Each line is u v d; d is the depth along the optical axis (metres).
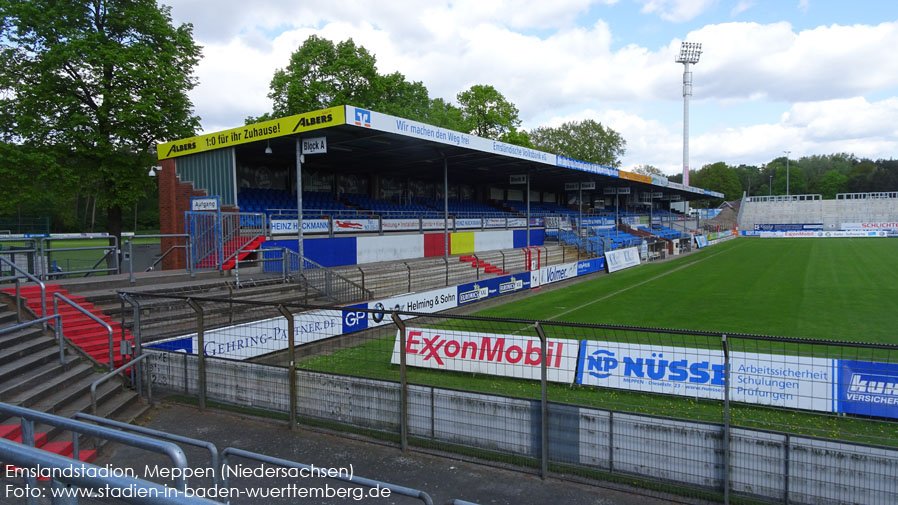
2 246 14.22
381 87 34.41
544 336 6.13
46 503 4.96
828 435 6.71
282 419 7.72
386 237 21.47
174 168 18.31
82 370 8.29
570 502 5.58
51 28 19.41
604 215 47.69
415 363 9.60
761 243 53.25
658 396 8.19
